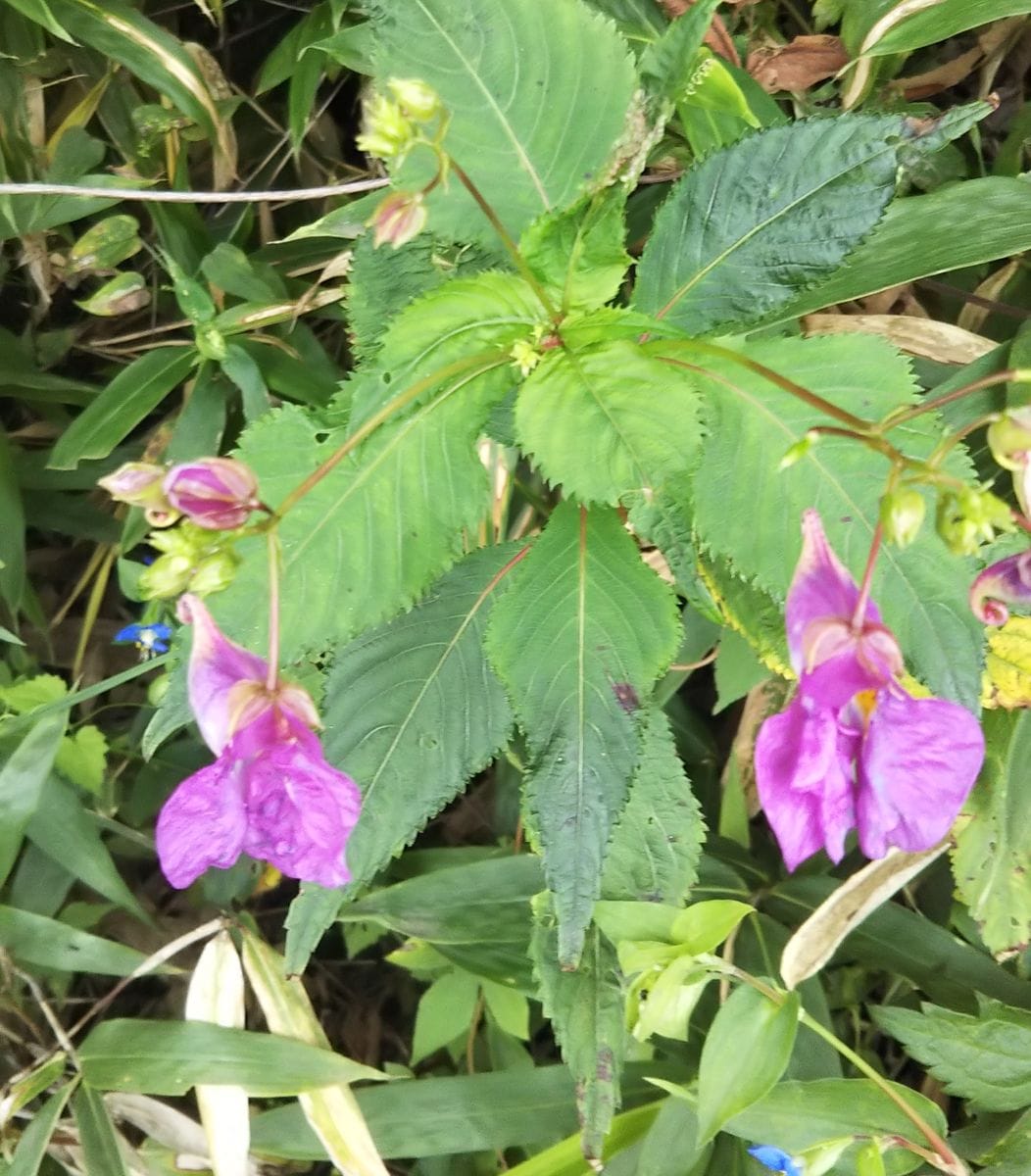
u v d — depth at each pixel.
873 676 0.15
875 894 0.23
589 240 0.18
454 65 0.19
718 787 0.30
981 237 0.22
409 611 0.20
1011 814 0.23
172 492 0.15
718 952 0.26
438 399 0.18
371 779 0.21
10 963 0.27
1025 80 0.30
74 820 0.27
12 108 0.28
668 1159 0.24
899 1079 0.29
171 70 0.27
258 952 0.26
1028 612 0.17
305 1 0.32
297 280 0.29
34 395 0.30
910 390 0.18
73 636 0.33
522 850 0.28
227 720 0.15
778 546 0.18
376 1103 0.25
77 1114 0.25
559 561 0.19
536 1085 0.25
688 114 0.24
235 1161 0.25
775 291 0.20
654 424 0.17
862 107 0.27
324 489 0.19
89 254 0.28
